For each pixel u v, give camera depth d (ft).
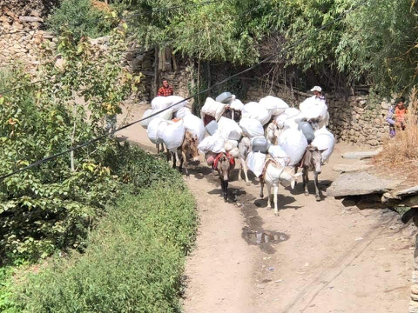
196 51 76.74
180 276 43.24
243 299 40.01
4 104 51.55
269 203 53.78
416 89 39.34
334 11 61.67
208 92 82.74
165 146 67.82
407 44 40.75
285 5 67.21
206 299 40.57
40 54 56.44
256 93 77.41
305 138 54.34
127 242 43.80
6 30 96.32
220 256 46.37
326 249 45.14
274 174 51.80
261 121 62.64
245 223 51.72
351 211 51.37
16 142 50.70
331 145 55.77
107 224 48.37
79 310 36.37
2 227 52.85
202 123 62.54
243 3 71.72
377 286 38.34
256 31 72.38
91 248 44.68
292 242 47.37
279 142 55.88
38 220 52.08
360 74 62.28
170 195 53.16
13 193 51.85
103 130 57.16
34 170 51.98
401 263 40.57
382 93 44.45
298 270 42.78
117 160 59.98
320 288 39.42
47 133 53.01
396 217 48.24
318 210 52.54
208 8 75.25
